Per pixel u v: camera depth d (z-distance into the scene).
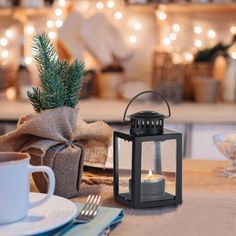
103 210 0.97
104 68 2.74
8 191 0.88
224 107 2.41
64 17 2.74
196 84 2.58
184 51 2.74
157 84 2.62
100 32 2.73
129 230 0.93
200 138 2.19
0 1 2.67
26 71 2.69
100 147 1.16
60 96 1.07
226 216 0.99
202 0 2.53
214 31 2.72
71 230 0.89
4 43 2.85
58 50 2.73
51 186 0.95
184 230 0.93
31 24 2.82
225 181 1.21
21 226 0.88
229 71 2.59
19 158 0.93
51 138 1.06
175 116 2.18
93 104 2.48
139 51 2.79
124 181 1.05
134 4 2.60
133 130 1.03
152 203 1.03
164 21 2.74
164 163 1.04
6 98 2.68
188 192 1.12
